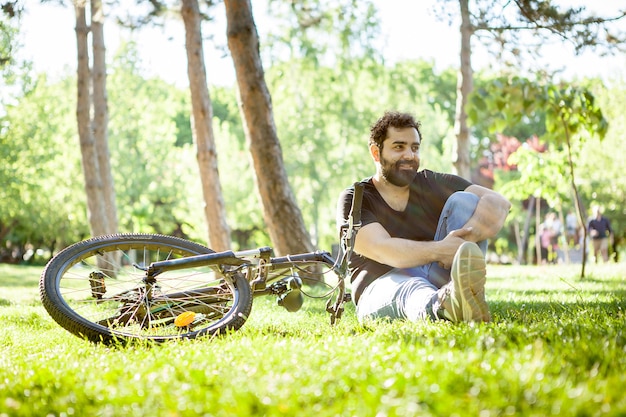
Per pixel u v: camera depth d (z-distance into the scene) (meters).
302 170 37.16
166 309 4.50
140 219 35.75
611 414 1.86
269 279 4.87
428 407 2.04
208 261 4.44
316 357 2.86
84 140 17.08
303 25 17.16
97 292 4.52
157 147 37.41
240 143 44.66
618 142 29.59
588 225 21.30
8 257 51.19
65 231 37.69
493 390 2.11
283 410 2.09
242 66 11.16
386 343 3.11
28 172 33.53
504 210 4.33
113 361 3.15
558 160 17.64
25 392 2.60
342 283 4.58
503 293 8.12
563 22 11.89
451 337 3.20
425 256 4.19
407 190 4.62
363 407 2.06
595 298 6.54
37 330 5.39
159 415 2.17
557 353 2.67
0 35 14.83
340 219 4.54
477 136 47.41
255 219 40.09
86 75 17.22
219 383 2.55
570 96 10.94
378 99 37.56
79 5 13.06
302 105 37.16
